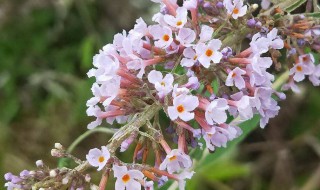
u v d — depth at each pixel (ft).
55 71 1.65
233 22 0.85
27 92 1.66
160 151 0.78
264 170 1.54
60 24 1.64
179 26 0.80
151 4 1.57
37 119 1.63
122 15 1.59
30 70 1.67
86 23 1.61
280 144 1.52
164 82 0.76
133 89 0.78
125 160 1.37
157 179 0.75
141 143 0.79
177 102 0.74
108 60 0.79
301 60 0.90
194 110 0.77
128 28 1.59
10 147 1.59
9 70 1.68
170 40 0.79
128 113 0.79
